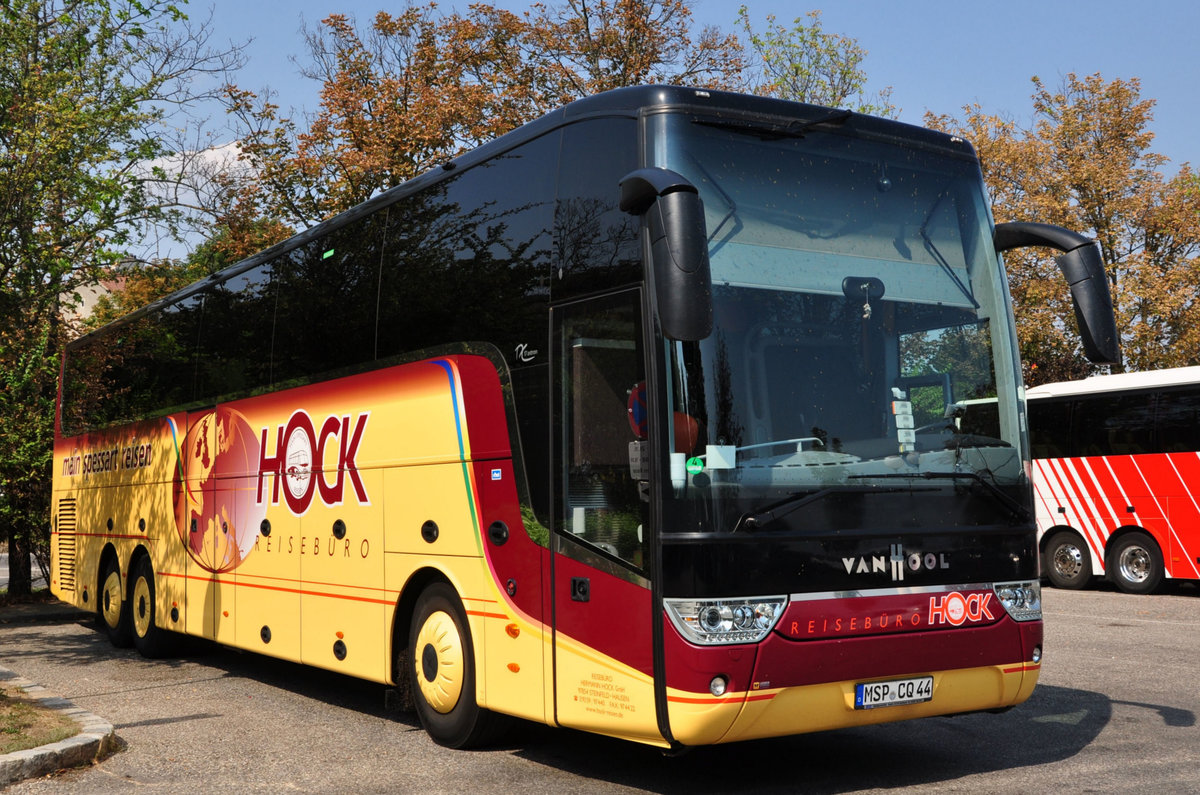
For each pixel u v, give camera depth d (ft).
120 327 49.11
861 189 22.02
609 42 90.89
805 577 19.39
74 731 25.70
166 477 42.04
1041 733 25.96
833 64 112.57
